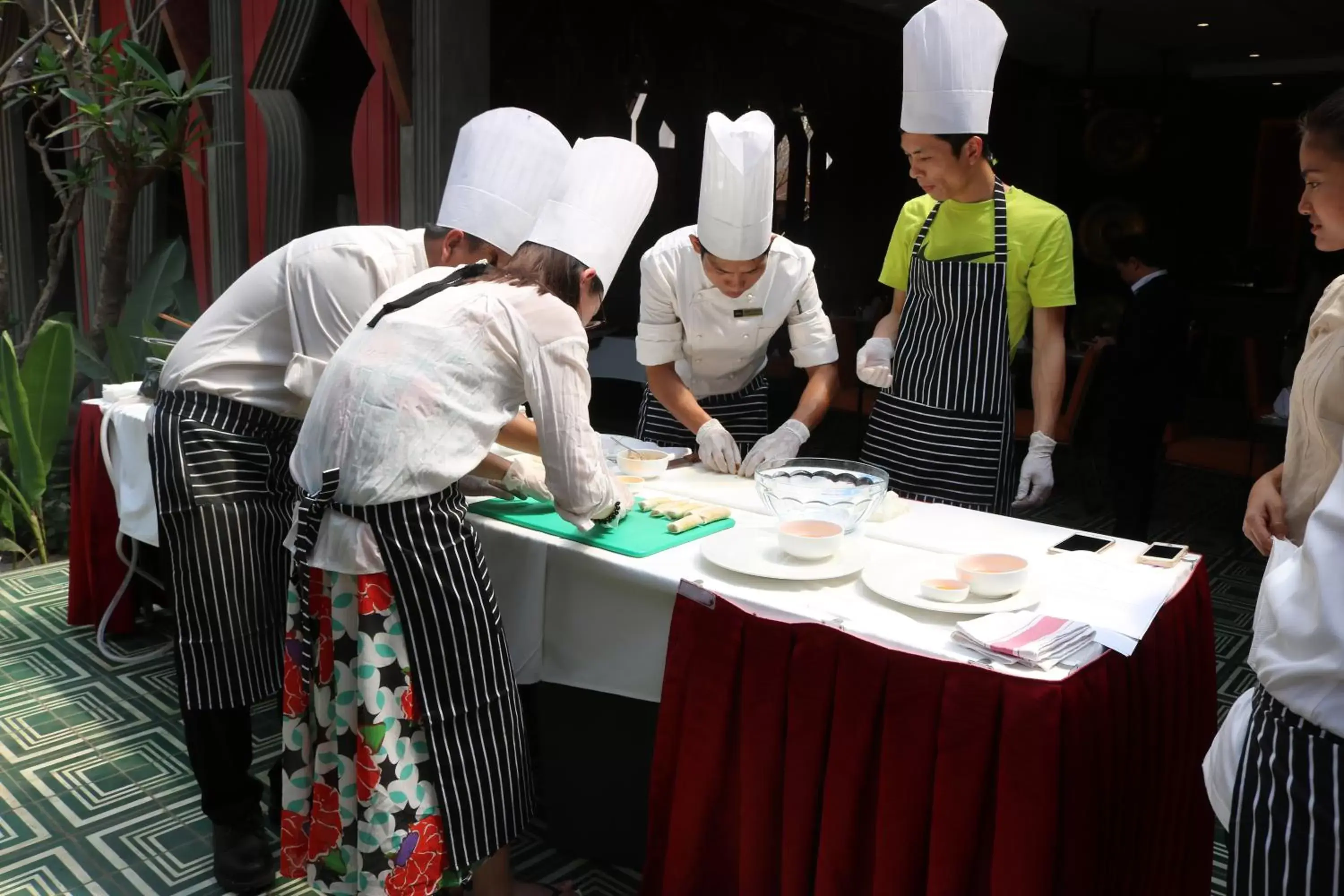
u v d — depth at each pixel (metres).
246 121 4.69
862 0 6.51
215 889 2.16
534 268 1.77
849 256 7.71
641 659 1.84
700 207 2.25
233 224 4.77
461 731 1.72
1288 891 1.16
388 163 4.17
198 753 2.12
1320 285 6.76
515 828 1.82
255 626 2.13
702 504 2.13
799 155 7.13
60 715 2.88
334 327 1.97
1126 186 9.70
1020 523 2.11
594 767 2.11
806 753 1.58
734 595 1.67
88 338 4.48
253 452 2.12
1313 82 9.25
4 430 4.02
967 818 1.44
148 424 2.10
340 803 1.74
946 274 2.43
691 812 1.73
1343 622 1.09
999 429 2.46
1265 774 1.20
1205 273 10.01
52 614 3.55
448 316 1.69
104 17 5.09
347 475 1.65
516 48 4.89
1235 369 9.02
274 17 4.37
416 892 1.70
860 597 1.69
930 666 1.46
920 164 2.35
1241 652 3.54
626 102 5.54
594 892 2.12
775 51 6.53
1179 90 9.41
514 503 2.11
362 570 1.65
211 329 2.10
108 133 4.07
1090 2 6.57
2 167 5.38
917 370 2.52
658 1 5.58
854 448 6.19
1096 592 1.69
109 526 3.29
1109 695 1.46
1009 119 9.09
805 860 1.61
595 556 1.84
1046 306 2.39
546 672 1.97
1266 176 10.47
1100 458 6.37
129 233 4.41
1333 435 1.43
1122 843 1.58
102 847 2.30
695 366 2.73
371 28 4.02
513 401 1.76
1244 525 1.68
